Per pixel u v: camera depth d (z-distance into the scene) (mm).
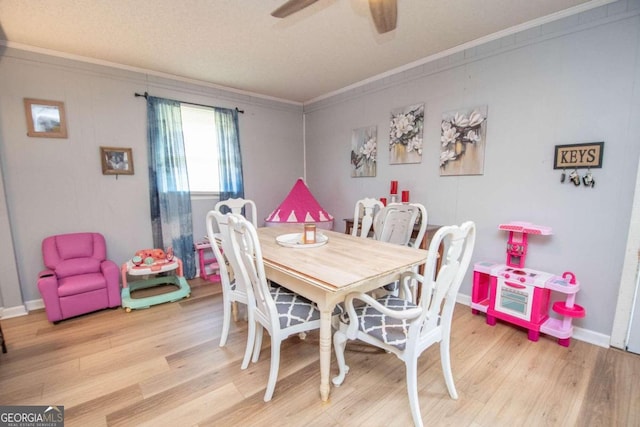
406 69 3064
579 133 2064
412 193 3143
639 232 1870
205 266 3654
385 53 2773
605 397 1568
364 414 1477
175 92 3355
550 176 2207
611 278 1998
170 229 3354
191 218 3527
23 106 2568
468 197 2688
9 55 2480
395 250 1933
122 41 2479
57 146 2742
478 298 2518
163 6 1974
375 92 3422
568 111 2102
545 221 2254
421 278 1749
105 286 2602
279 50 2684
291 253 1838
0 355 1976
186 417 1461
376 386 1675
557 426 1395
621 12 1855
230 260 1876
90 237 2844
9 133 2531
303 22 2199
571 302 2016
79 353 2000
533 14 2117
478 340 2135
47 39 2432
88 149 2887
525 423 1413
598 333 2068
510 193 2424
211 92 3629
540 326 2102
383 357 1954
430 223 2988
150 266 2826
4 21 2135
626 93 1874
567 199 2141
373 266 1564
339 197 4094
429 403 1541
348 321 1583
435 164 2912
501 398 1572
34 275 2713
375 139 3486
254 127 4066
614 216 1960
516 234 2334
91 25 2209
